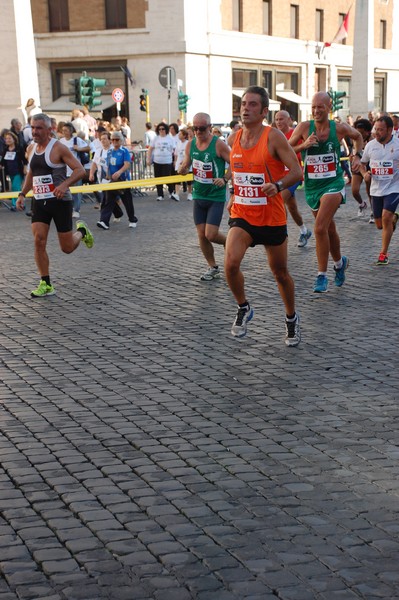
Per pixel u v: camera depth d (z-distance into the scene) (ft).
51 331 26.07
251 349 23.66
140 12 125.18
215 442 16.70
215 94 130.72
